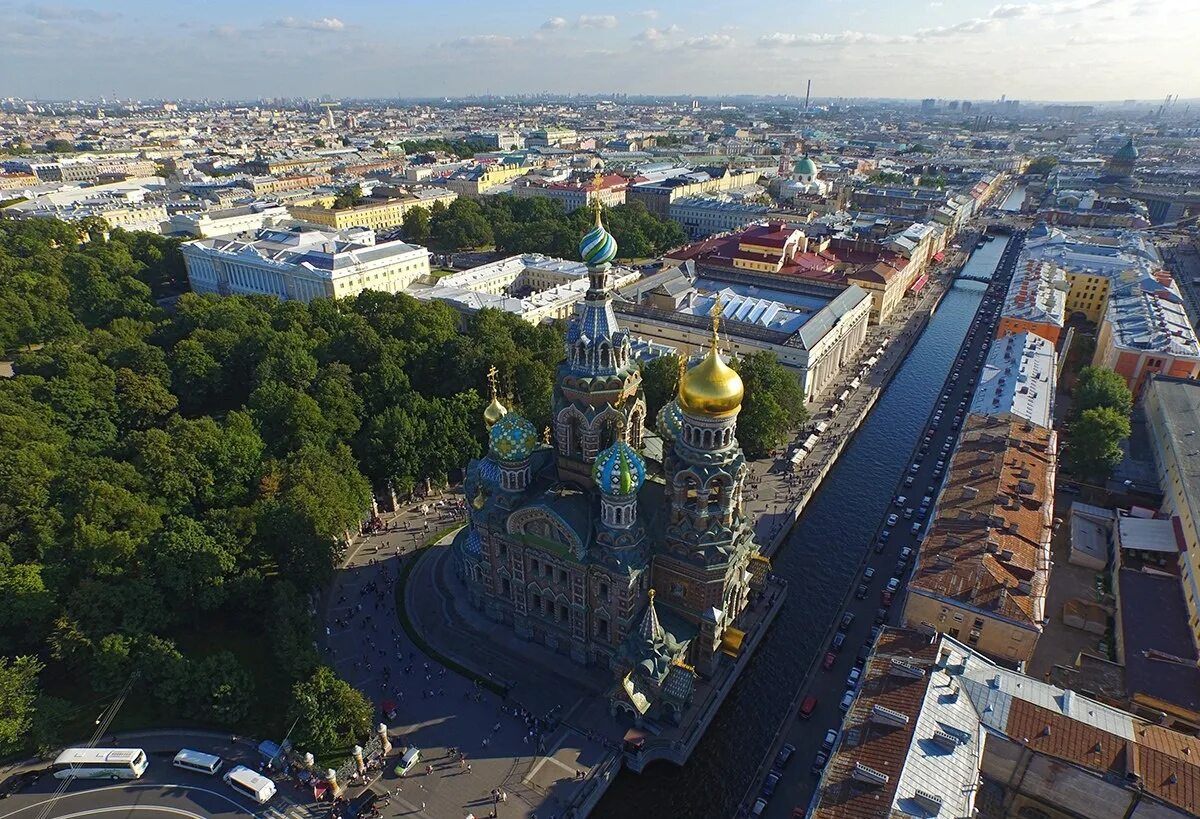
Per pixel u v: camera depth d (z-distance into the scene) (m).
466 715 95.19
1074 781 74.81
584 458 97.56
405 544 129.62
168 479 120.88
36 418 139.75
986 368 177.38
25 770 86.00
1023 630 93.81
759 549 123.31
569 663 103.56
